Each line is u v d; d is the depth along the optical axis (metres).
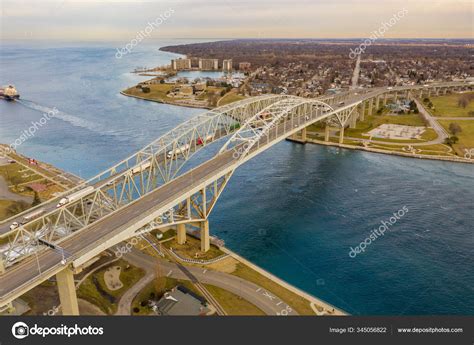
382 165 165.50
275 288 83.19
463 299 83.56
